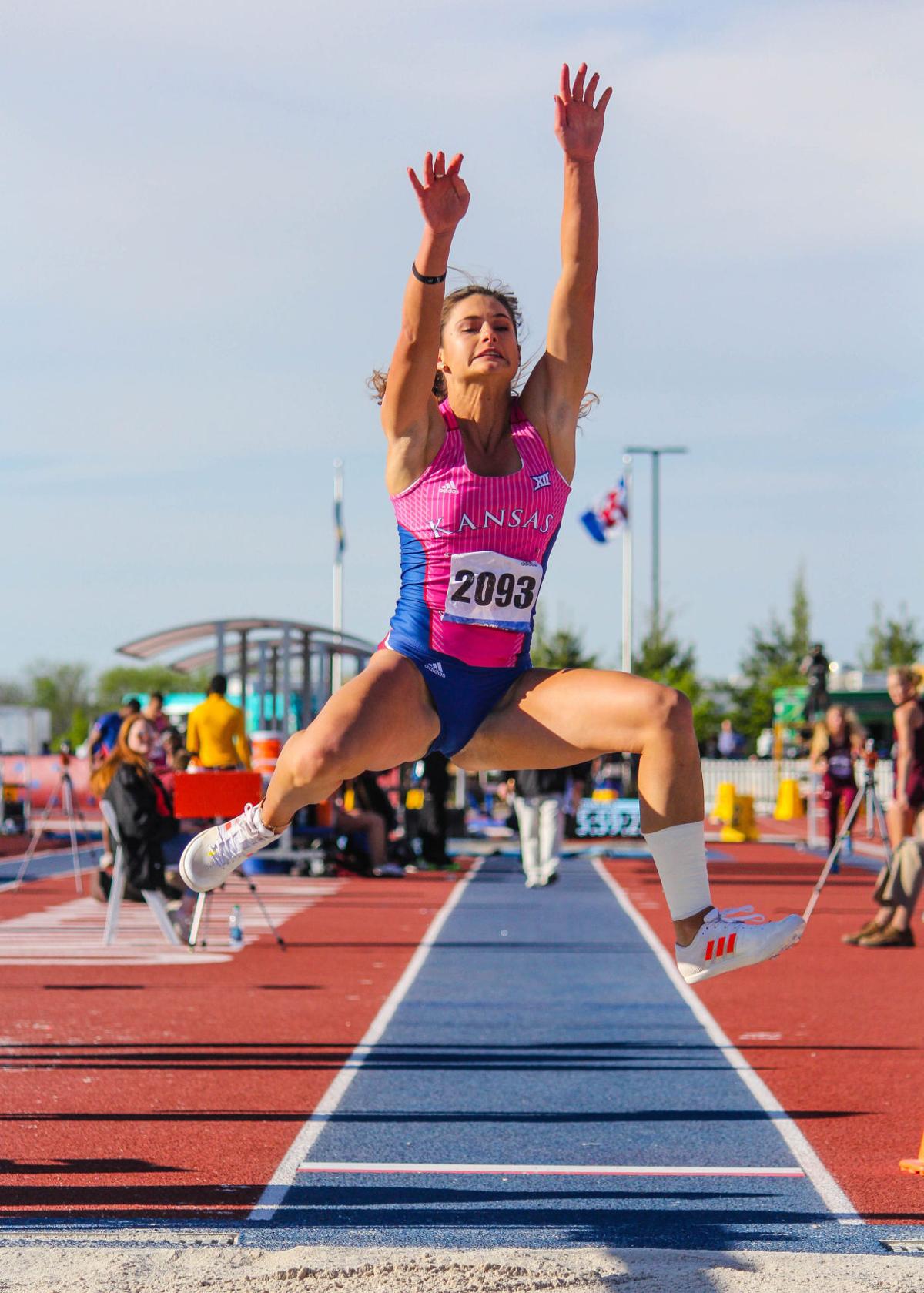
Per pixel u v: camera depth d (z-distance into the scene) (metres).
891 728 45.06
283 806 4.06
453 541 4.16
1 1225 4.66
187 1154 5.73
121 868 12.66
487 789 38.59
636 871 22.66
